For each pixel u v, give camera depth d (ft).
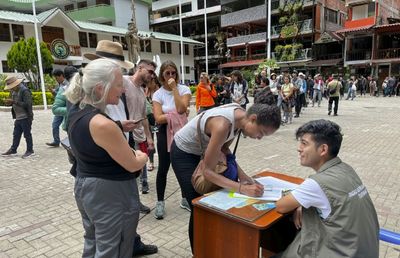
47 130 32.45
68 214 12.62
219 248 6.50
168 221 11.87
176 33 143.23
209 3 127.13
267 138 27.32
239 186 7.01
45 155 22.27
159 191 11.87
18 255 9.74
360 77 87.76
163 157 11.54
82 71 6.08
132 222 6.40
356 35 92.89
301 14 102.12
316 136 5.66
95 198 5.94
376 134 28.55
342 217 5.27
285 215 6.27
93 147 5.72
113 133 5.62
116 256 6.22
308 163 5.88
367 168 18.08
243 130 6.94
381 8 92.68
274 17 107.24
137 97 11.97
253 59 114.42
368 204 5.54
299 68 103.19
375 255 5.54
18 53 59.06
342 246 5.31
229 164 7.79
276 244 8.05
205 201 6.71
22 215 12.56
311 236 5.62
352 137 27.27
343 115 42.34
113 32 92.27
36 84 61.11
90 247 6.66
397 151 22.04
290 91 34.30
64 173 18.02
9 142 27.07
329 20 107.65
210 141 7.00
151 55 107.14
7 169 18.95
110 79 5.76
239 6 114.52
